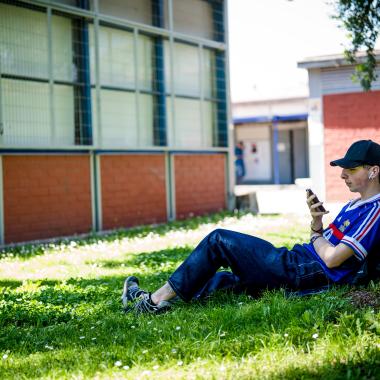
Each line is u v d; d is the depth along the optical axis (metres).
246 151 36.97
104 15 13.84
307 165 35.91
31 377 3.52
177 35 15.93
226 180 17.72
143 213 14.94
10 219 11.85
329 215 14.03
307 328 3.89
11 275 7.78
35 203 12.34
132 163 14.66
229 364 3.41
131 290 5.02
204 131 17.16
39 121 12.45
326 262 4.40
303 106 32.44
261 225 12.34
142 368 3.48
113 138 14.28
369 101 16.61
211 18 17.33
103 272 7.45
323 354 3.45
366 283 4.55
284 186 30.50
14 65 11.98
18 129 12.04
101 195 13.81
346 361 3.34
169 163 15.81
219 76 17.62
